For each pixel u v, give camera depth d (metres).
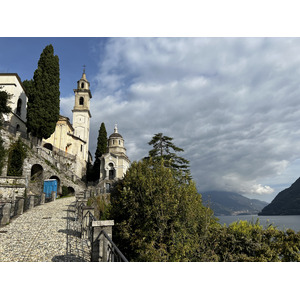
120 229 14.09
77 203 16.84
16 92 31.08
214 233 14.69
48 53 33.78
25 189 20.56
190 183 15.56
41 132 31.58
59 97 34.25
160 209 13.08
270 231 15.23
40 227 11.77
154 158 29.36
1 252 7.91
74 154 47.66
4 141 23.25
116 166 48.12
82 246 9.05
